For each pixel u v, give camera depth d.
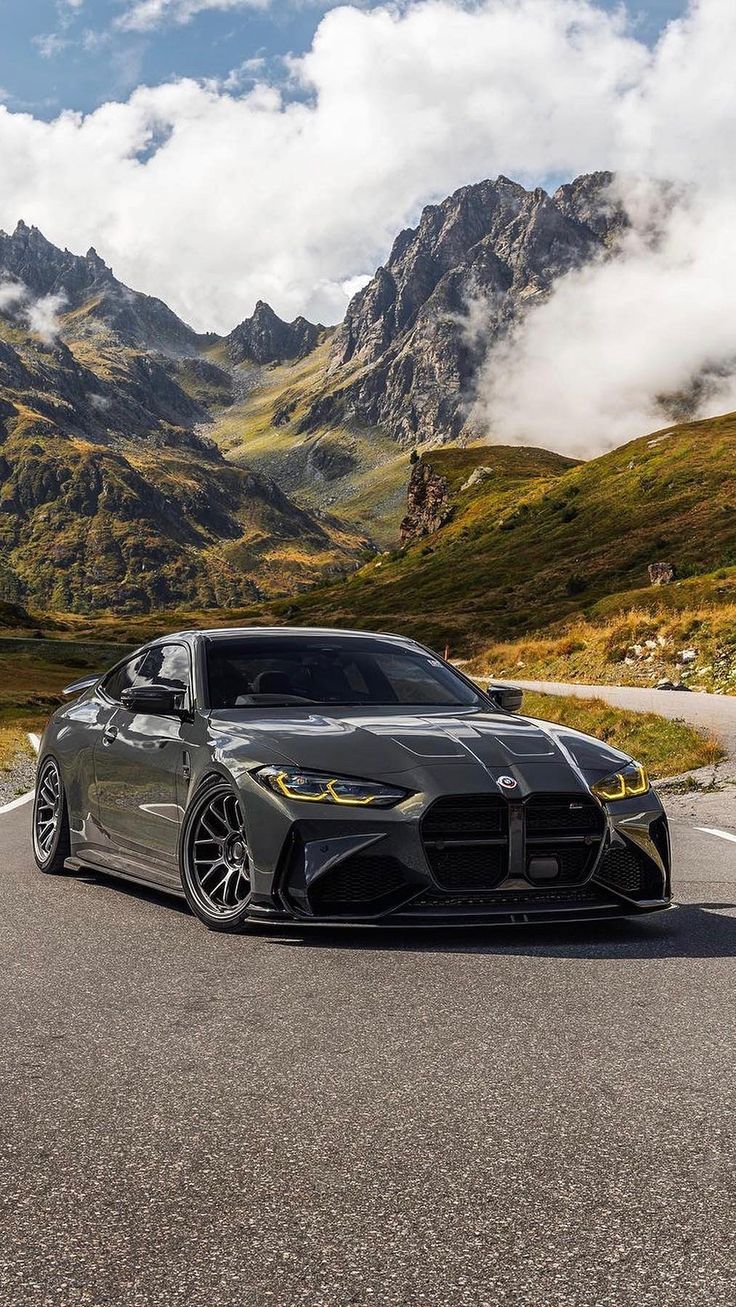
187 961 4.90
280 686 6.18
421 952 5.04
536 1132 3.05
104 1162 2.86
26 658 112.38
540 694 25.86
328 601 157.00
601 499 135.25
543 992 4.41
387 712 5.88
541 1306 2.17
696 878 7.28
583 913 5.20
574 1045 3.79
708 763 14.88
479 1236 2.45
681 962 4.89
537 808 5.06
